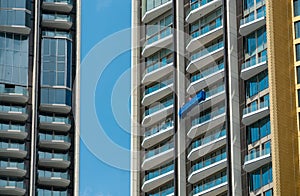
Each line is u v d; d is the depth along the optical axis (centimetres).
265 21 11344
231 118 11306
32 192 13712
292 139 10831
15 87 14188
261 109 10950
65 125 14162
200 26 12419
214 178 11531
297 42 11231
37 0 14825
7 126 13962
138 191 12369
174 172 11831
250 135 11125
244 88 11412
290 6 11456
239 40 11706
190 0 12681
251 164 10819
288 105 10962
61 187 13962
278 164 10544
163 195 12181
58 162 13975
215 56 12019
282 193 10438
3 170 13712
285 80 11075
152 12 13000
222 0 12031
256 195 10788
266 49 11244
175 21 12694
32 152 13938
